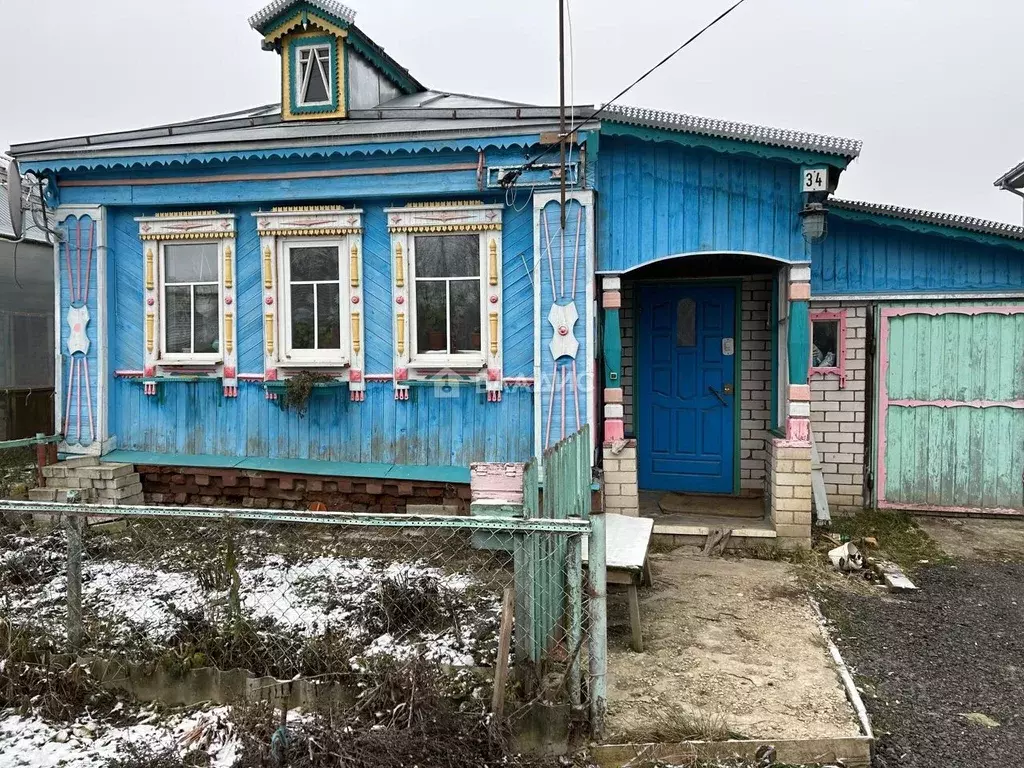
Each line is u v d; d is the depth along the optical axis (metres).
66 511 4.06
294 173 7.29
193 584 5.54
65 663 4.17
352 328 7.39
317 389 7.39
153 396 7.90
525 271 7.03
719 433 8.26
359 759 3.15
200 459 7.68
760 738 3.54
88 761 3.47
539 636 3.82
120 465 7.57
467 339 7.26
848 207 7.57
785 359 7.09
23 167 7.65
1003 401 7.74
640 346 8.43
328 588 5.42
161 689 4.02
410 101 9.09
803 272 6.61
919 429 7.91
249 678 3.88
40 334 12.62
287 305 7.55
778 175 6.62
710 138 6.45
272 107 9.44
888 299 7.84
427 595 4.91
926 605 5.52
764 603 5.45
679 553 6.70
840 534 7.21
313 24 7.79
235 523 6.95
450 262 7.22
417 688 3.55
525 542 3.68
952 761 3.49
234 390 7.71
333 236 7.39
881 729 3.76
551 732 3.44
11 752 3.54
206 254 7.75
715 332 8.25
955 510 7.86
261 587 5.45
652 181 6.85
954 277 7.74
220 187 7.45
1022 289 7.61
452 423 7.27
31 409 11.24
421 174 7.04
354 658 4.04
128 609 5.05
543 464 4.05
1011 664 4.54
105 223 7.77
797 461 6.64
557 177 6.80
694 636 4.82
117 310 7.96
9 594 5.31
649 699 3.96
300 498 7.61
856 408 7.98
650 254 6.86
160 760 3.41
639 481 8.45
